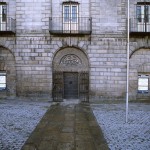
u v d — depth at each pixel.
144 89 21.20
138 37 20.84
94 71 20.92
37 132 10.77
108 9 20.83
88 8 20.84
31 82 20.97
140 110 17.03
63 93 21.14
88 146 8.97
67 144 9.19
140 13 20.89
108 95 20.91
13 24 20.89
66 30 20.67
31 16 20.91
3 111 15.79
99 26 20.83
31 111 16.03
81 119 13.77
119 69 20.91
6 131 10.75
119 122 13.00
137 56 21.06
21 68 20.97
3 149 8.39
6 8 21.12
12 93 21.23
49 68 20.92
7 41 20.98
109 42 20.84
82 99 20.97
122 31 20.83
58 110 16.67
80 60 21.11
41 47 20.91
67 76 21.23
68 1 20.77
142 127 11.84
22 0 20.88
